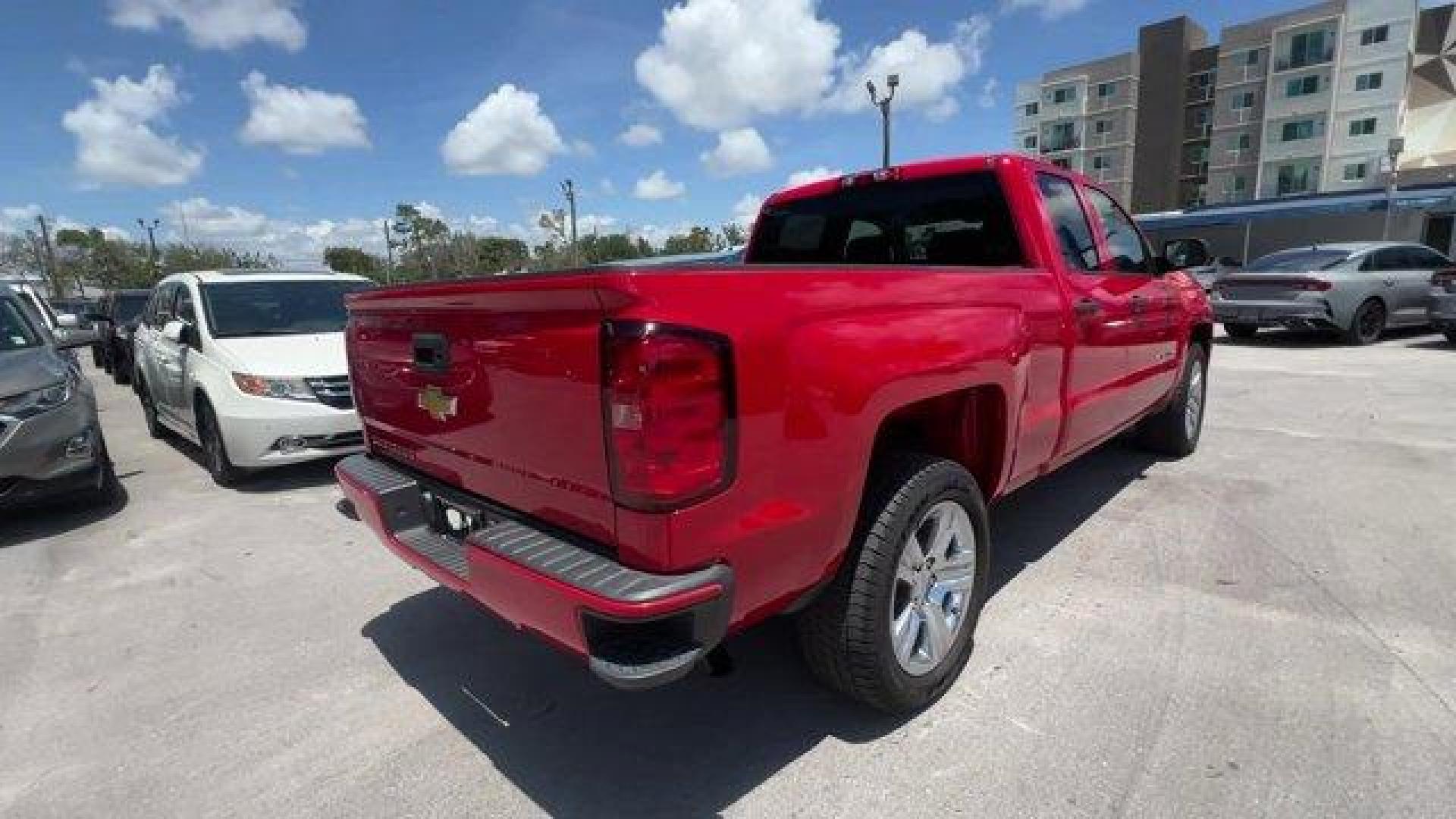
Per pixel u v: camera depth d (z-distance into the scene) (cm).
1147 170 6319
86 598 436
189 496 634
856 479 250
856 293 249
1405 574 395
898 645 283
